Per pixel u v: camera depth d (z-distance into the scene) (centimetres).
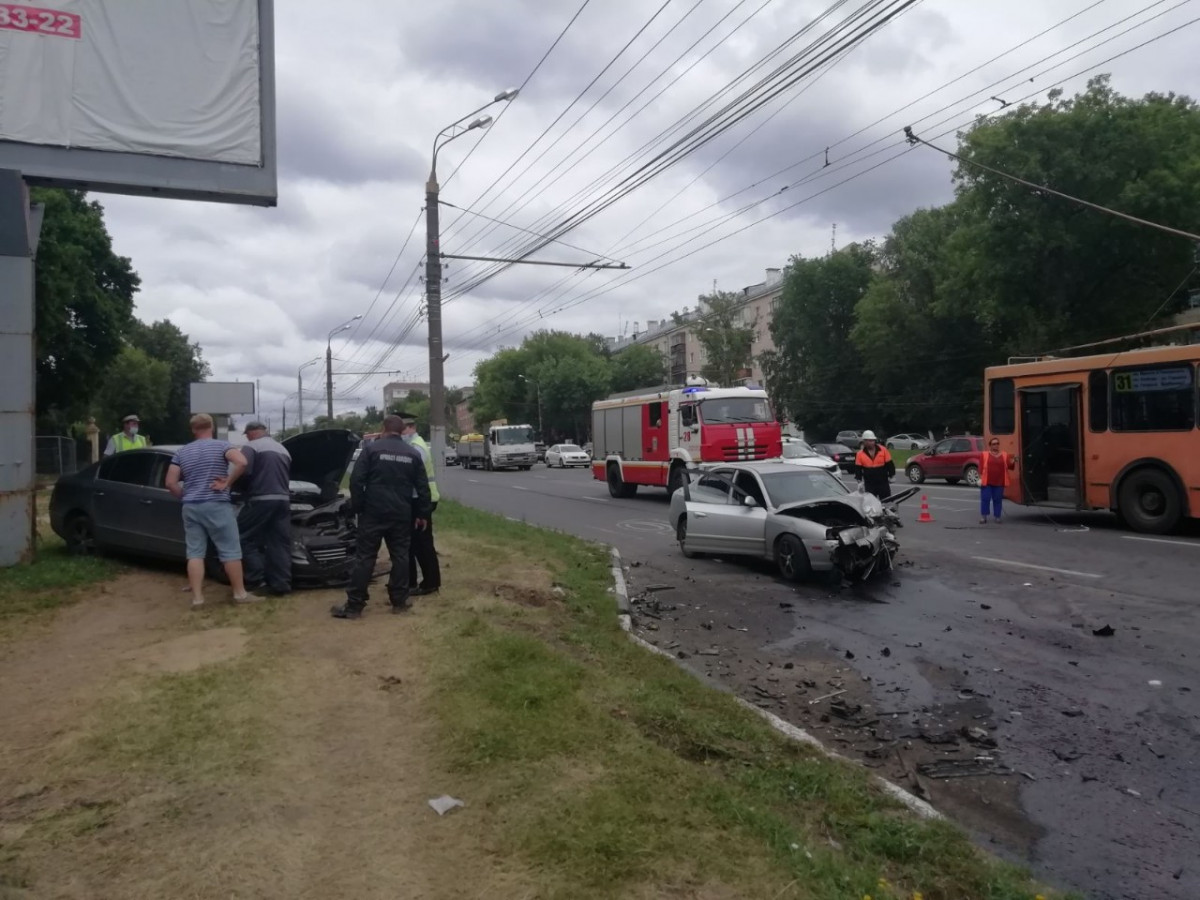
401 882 346
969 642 790
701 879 346
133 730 497
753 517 1173
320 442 1020
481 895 336
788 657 765
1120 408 1439
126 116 1073
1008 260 3347
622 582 1073
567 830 380
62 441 2998
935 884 370
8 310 959
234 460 809
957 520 1673
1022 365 1596
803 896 337
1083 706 613
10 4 1025
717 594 1035
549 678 584
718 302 7019
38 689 574
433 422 2017
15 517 960
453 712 520
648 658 721
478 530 1454
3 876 345
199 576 803
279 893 338
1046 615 875
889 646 789
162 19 1094
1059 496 1551
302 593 875
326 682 586
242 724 507
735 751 505
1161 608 878
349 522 956
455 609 798
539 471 4772
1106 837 430
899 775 506
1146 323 3359
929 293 5094
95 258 3325
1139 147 3112
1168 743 542
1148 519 1402
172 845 372
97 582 907
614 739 485
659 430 2239
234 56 1125
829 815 426
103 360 3450
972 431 5219
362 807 408
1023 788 488
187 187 1100
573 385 7775
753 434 2058
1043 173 3166
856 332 5425
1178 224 3077
